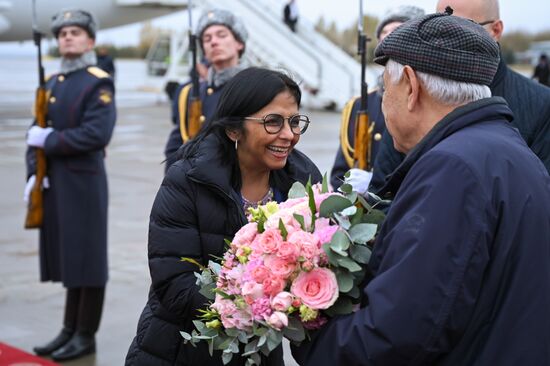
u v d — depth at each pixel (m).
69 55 3.91
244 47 3.77
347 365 1.47
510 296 1.43
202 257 1.96
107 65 13.03
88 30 3.92
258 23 16.83
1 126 13.77
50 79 4.02
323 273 1.55
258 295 1.57
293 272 1.57
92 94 3.84
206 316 1.71
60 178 3.85
